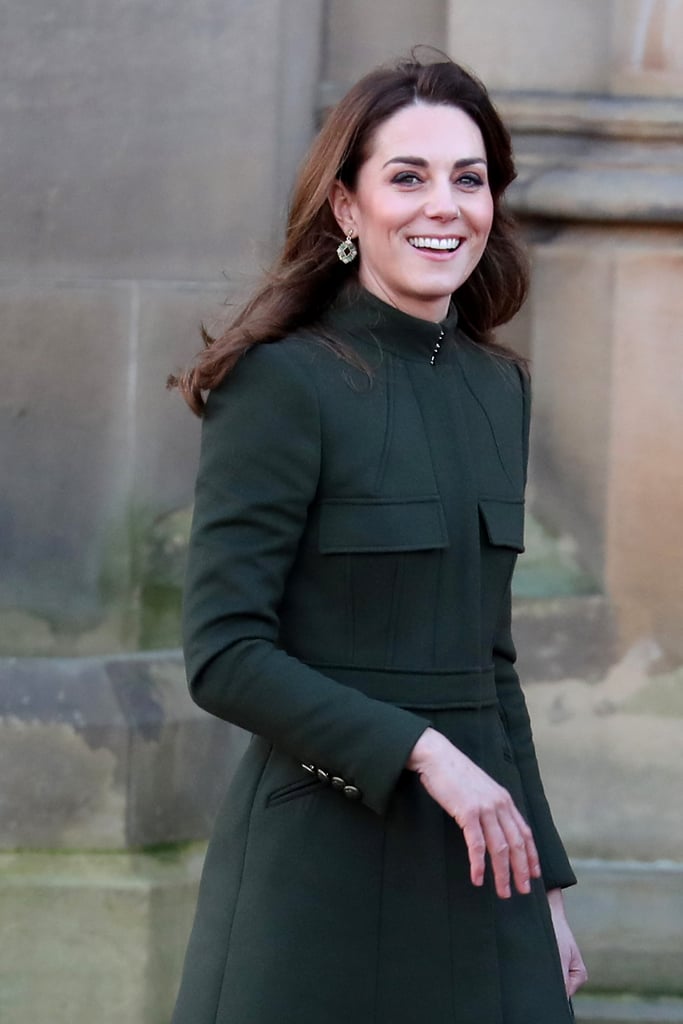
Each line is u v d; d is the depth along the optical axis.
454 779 6.78
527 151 12.22
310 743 6.91
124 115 11.95
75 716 11.55
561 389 12.23
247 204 12.12
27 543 11.97
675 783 12.18
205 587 7.12
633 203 11.89
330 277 7.80
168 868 11.65
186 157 12.04
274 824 7.31
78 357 11.95
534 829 8.03
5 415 11.92
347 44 12.55
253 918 7.23
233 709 7.03
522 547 7.82
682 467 12.08
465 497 7.40
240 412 7.22
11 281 11.90
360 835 7.17
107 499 12.04
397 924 7.13
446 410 7.55
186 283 12.03
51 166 11.91
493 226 8.52
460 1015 7.14
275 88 12.17
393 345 7.60
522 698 8.22
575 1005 11.88
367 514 7.15
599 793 12.19
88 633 12.01
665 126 12.12
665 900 12.06
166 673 11.98
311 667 7.22
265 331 7.42
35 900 11.38
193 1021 7.31
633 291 12.04
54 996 11.43
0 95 11.85
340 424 7.20
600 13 12.22
